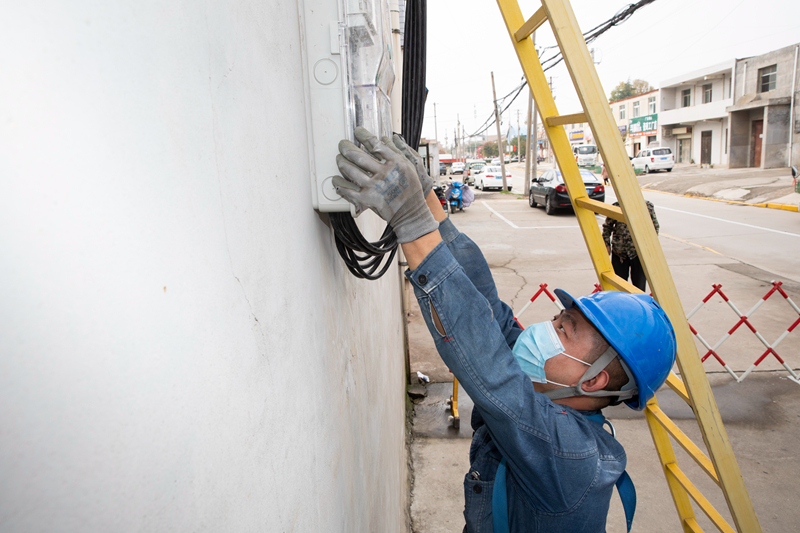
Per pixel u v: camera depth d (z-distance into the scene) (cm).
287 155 73
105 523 30
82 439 28
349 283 129
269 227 63
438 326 92
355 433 129
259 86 61
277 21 71
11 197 25
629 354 103
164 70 39
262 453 56
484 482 117
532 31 133
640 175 2897
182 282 40
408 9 126
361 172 82
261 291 59
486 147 9556
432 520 293
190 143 42
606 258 152
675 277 779
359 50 92
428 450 363
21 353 25
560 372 109
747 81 2698
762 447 352
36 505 25
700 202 1712
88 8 30
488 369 92
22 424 24
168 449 37
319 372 88
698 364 112
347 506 112
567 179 151
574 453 97
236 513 48
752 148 2762
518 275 832
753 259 877
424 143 904
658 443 164
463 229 1355
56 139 28
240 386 51
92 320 30
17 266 25
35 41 26
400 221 86
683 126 3512
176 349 38
